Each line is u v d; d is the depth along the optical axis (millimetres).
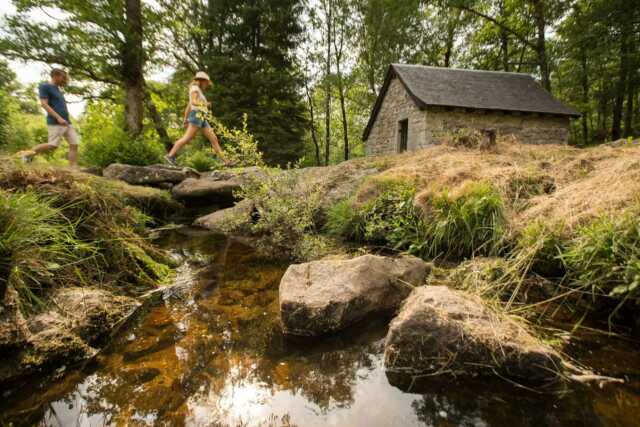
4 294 1479
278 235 3588
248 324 1941
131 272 2502
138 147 7711
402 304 2023
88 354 1587
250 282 2609
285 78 15648
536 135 10367
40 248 1893
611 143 4941
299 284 2035
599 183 2799
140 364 1535
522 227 2676
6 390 1312
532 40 17109
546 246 2318
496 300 1962
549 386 1324
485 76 12109
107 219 2707
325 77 19812
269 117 15383
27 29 9234
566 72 15516
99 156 7418
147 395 1330
